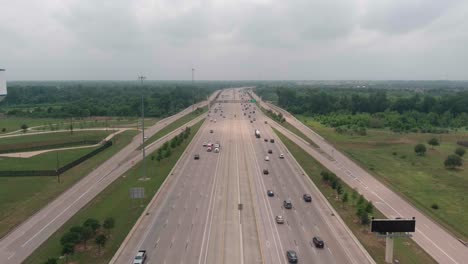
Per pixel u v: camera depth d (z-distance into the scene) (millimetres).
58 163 121188
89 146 152125
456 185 102062
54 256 61062
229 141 160875
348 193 92750
